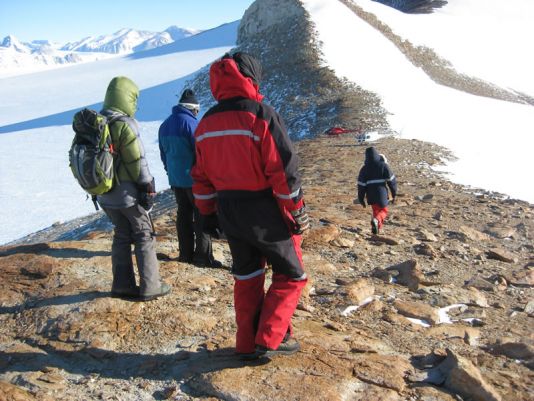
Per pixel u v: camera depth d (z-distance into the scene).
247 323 3.58
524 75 67.62
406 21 72.25
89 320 4.16
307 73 48.09
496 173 19.67
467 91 56.09
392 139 25.09
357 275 6.08
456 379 3.41
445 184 14.25
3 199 31.06
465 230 8.61
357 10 66.50
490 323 4.91
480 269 6.74
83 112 4.10
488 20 88.38
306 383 3.32
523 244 8.41
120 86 4.32
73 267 5.30
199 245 5.79
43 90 102.69
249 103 3.25
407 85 48.78
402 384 3.40
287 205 3.29
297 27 57.75
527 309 5.37
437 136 28.97
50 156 44.81
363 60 52.41
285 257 3.45
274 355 3.64
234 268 3.61
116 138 4.18
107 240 6.52
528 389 3.53
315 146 23.72
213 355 3.72
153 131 50.16
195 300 4.69
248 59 3.36
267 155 3.19
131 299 4.53
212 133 3.29
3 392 3.12
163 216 9.92
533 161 23.14
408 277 5.87
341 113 36.41
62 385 3.39
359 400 3.20
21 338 4.04
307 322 4.43
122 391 3.33
